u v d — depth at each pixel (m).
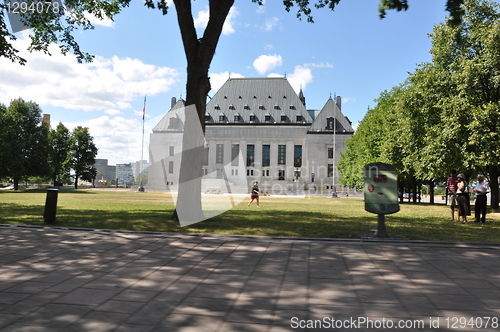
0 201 21.20
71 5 14.87
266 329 3.20
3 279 4.72
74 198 27.14
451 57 25.12
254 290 4.39
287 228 10.12
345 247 7.29
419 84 26.61
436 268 5.58
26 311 3.58
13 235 8.23
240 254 6.54
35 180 86.19
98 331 3.12
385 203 8.43
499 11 23.27
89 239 7.87
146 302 3.91
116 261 5.87
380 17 5.01
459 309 3.76
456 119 22.59
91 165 69.81
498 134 20.91
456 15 4.70
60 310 3.62
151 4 13.71
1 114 46.62
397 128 32.44
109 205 18.84
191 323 3.32
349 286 4.59
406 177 35.09
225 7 10.91
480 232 9.85
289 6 13.80
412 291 4.39
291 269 5.47
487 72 22.31
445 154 22.91
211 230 9.41
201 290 4.38
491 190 23.73
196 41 11.24
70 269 5.29
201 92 11.20
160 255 6.38
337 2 12.80
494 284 4.71
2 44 13.68
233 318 3.46
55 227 9.39
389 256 6.45
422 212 18.81
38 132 53.16
